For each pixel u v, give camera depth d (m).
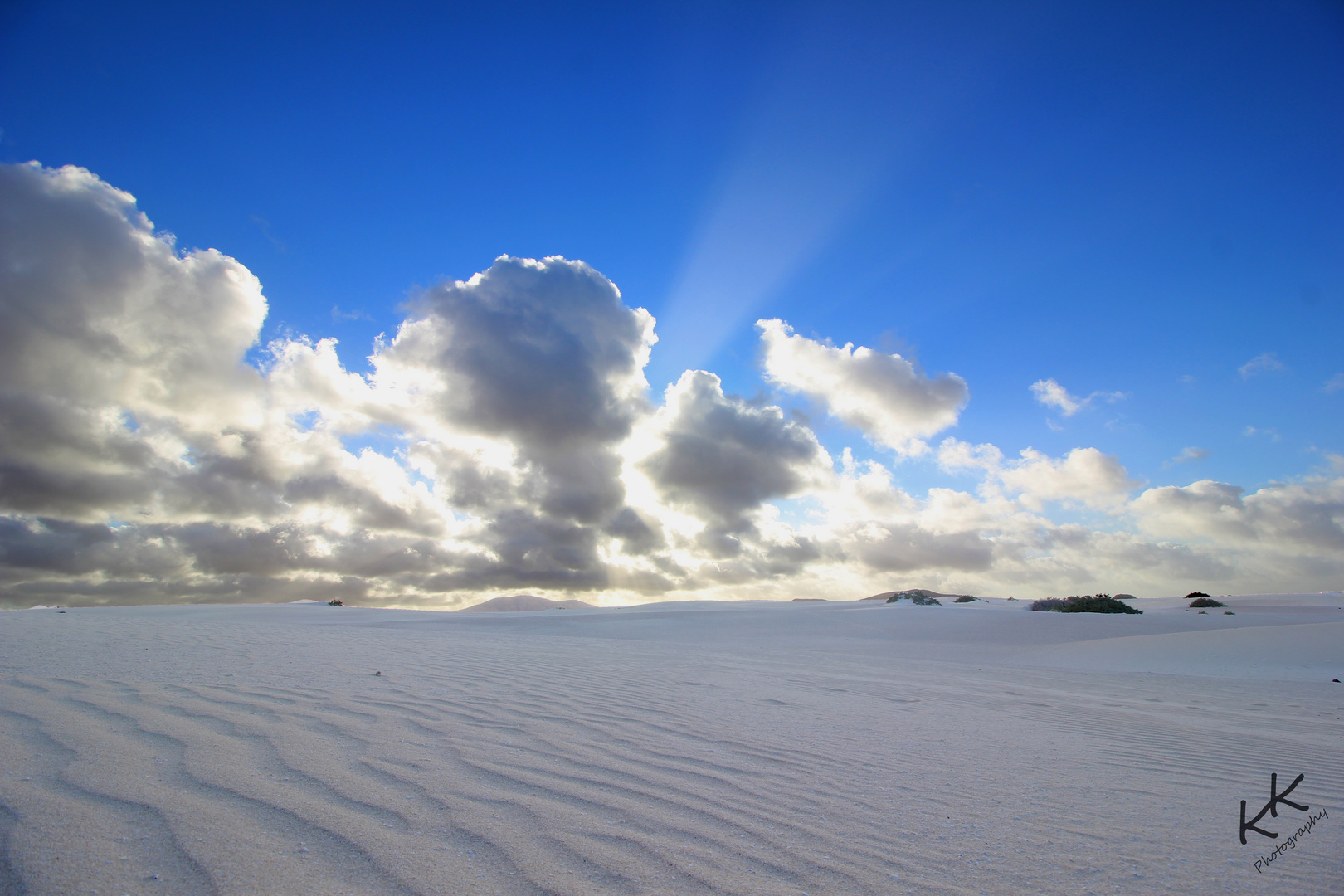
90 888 1.68
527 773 2.98
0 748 2.79
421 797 2.54
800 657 11.76
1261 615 25.31
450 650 8.80
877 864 2.20
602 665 7.92
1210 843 2.56
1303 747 4.65
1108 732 5.03
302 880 1.81
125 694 4.09
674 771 3.21
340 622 19.31
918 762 3.68
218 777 2.61
